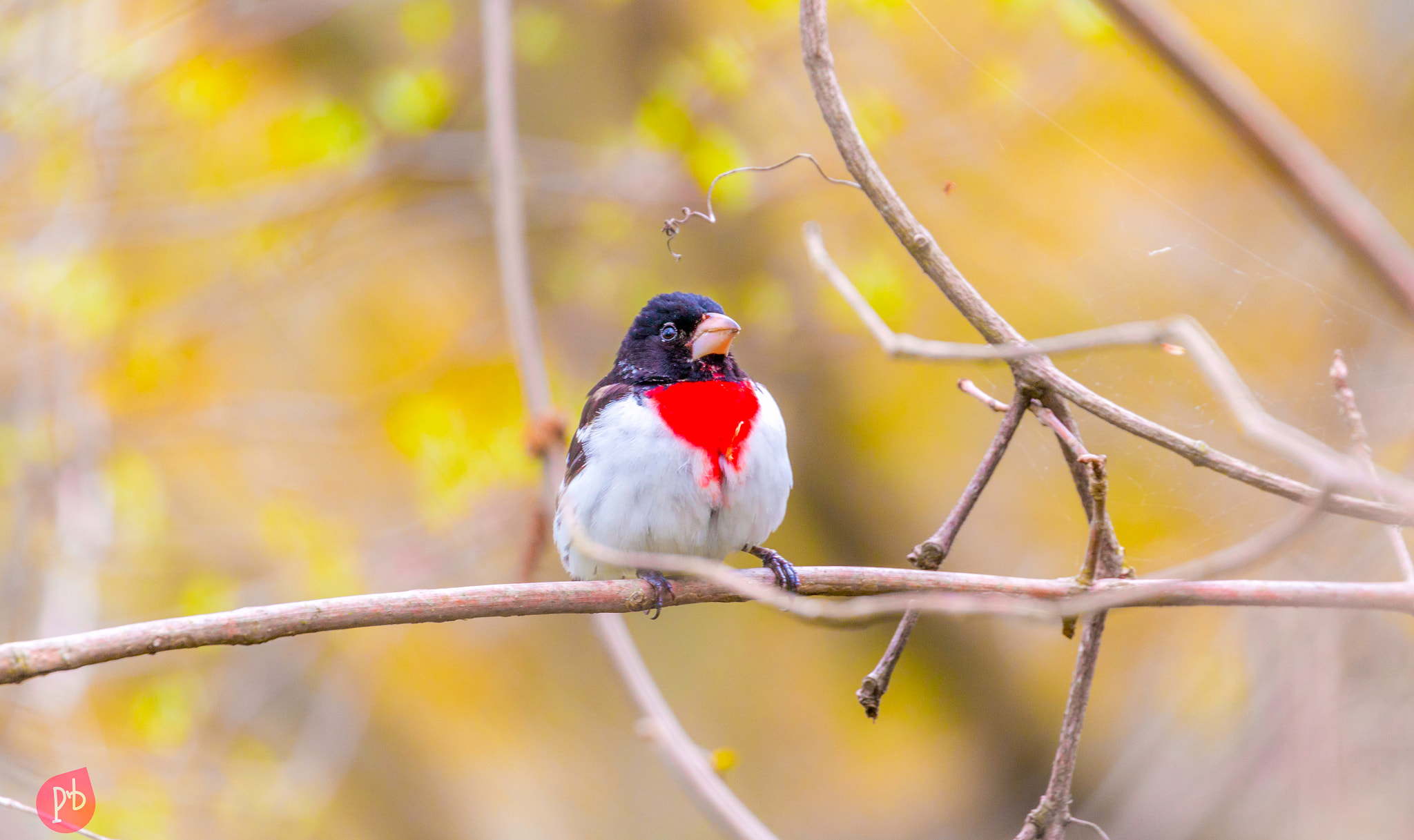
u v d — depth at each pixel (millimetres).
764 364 13758
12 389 12008
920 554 5660
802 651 16312
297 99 13234
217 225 12586
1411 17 11172
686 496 6609
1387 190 11047
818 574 5742
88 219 11867
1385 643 8055
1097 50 9664
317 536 11969
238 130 13148
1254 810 9336
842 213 13188
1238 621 10297
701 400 6793
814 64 5496
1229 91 2428
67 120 11688
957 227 12461
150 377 12305
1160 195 10055
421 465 11859
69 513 11523
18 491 11805
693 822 15328
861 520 15094
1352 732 7945
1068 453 5477
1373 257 2346
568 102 14688
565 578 12992
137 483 11828
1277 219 9430
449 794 15680
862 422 14664
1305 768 7961
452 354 13117
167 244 13008
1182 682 11891
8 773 10891
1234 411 3625
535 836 15367
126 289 12570
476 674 15617
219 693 13031
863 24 11422
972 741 15484
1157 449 8852
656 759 15672
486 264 14633
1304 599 4934
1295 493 4891
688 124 11742
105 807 10953
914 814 15945
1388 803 7723
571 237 14266
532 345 9141
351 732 13664
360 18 13844
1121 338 4047
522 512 12367
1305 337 8820
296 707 14453
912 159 11844
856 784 16141
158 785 11516
